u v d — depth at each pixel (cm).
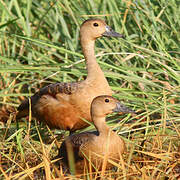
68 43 1794
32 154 1372
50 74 1712
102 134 1211
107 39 1750
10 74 1859
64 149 1259
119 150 1199
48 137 1520
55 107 1416
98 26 1459
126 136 1455
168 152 1216
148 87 1688
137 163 1248
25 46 1828
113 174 1167
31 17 2038
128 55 1727
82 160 1221
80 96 1384
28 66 1664
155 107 1491
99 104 1248
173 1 1769
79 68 1639
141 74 1769
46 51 1903
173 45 1781
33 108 1484
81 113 1396
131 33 1905
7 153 1424
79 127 1439
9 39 1889
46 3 2119
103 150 1195
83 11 1864
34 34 1870
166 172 1179
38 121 1552
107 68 1731
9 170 1291
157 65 1689
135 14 1791
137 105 1530
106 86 1413
